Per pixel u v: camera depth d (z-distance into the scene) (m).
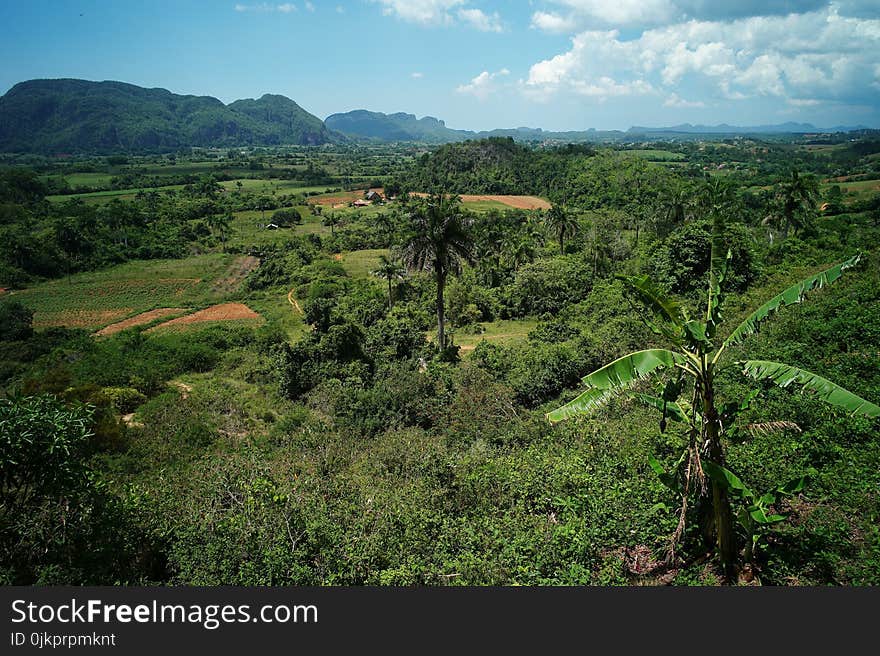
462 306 44.75
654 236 53.88
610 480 9.62
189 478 12.59
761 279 27.44
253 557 7.97
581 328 29.72
